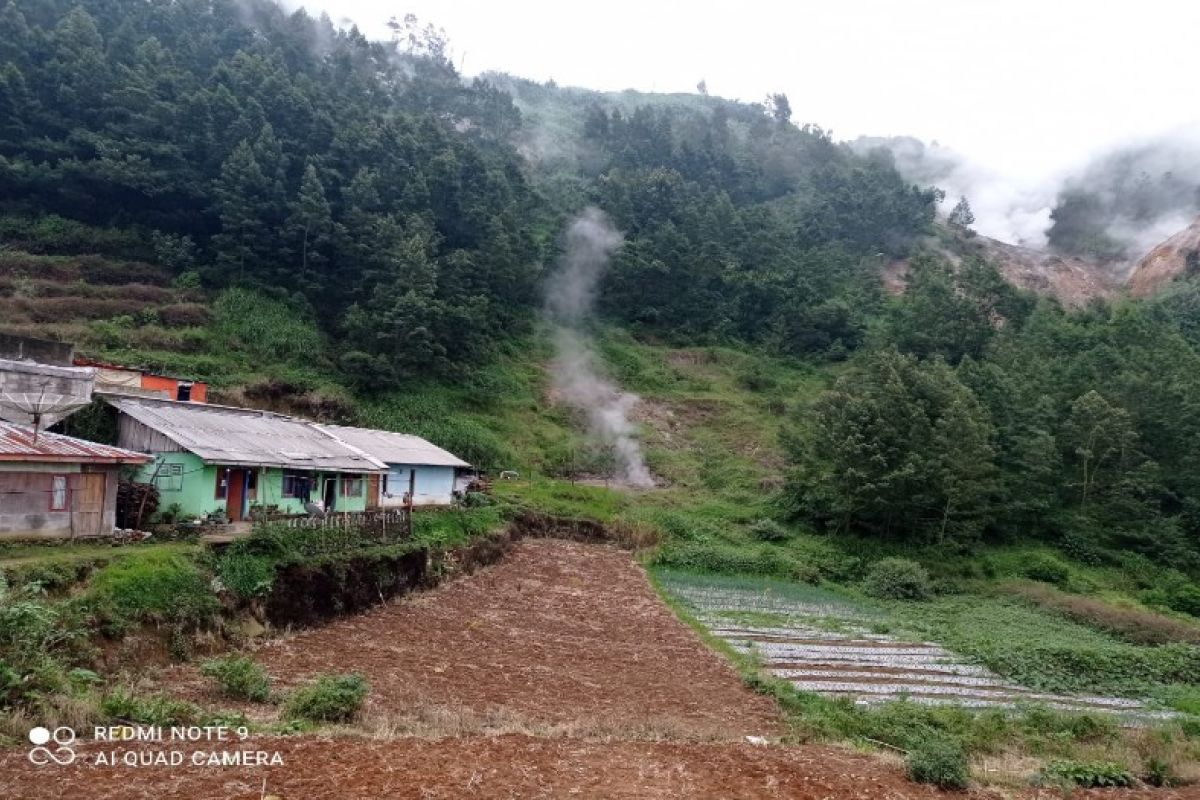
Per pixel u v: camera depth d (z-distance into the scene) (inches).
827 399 1911.9
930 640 1135.6
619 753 495.5
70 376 926.4
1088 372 2121.1
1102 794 549.6
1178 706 913.5
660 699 714.2
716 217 3312.0
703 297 3095.5
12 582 561.3
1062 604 1375.5
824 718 666.8
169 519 865.5
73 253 2036.2
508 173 3159.5
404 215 2341.3
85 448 778.8
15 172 1995.6
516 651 836.6
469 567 1247.5
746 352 2942.9
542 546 1567.4
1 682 430.9
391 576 992.2
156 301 1931.6
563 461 2107.5
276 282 2144.4
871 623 1218.6
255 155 2185.0
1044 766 591.5
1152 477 1801.2
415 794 367.9
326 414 1800.0
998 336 2625.5
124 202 2177.7
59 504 748.6
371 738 460.1
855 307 3198.8
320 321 2150.6
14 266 1891.0
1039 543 1808.6
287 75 2586.1
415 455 1456.7
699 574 1540.4
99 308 1814.7
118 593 614.9
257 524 856.9
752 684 781.9
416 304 2016.5
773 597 1374.3
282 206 2188.7
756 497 2011.6
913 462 1684.3
